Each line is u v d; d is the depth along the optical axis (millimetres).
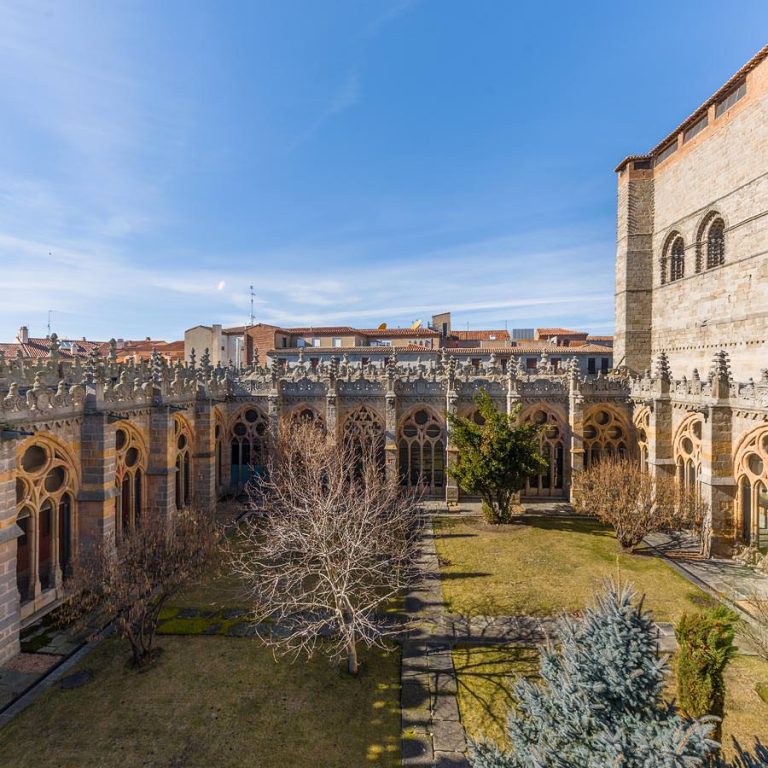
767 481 27719
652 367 50312
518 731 10188
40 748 15414
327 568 20203
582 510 37469
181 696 17828
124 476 29531
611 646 9844
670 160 47062
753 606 22484
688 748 8531
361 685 18500
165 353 91250
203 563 23375
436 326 91500
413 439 43906
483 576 27953
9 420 20719
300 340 81125
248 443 44688
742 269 37500
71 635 21609
